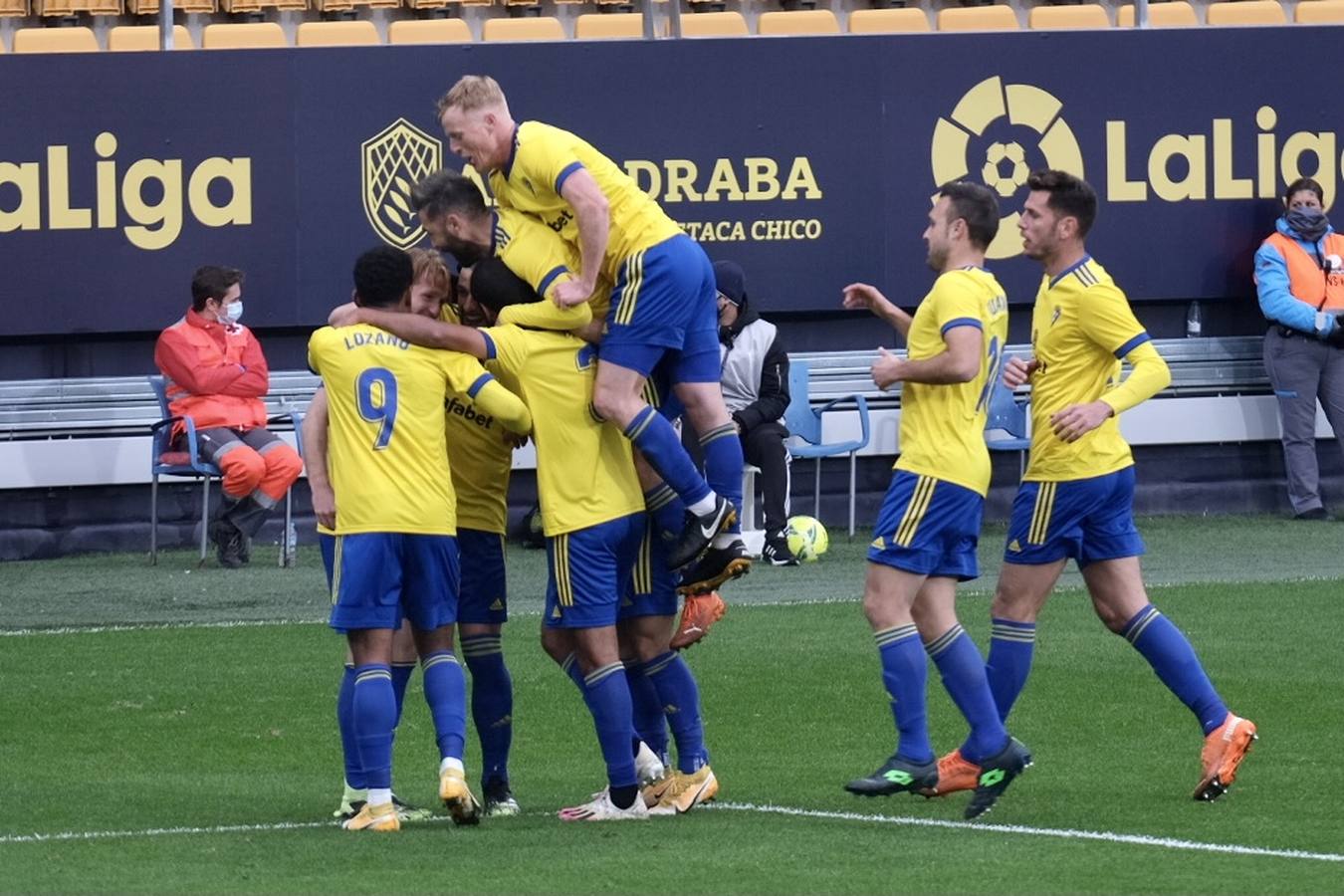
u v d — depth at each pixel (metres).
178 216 29.34
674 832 13.27
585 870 11.92
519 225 14.26
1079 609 23.94
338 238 29.70
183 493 30.08
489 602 14.46
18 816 14.27
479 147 14.20
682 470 13.94
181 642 22.25
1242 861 12.16
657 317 13.99
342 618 13.46
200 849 12.70
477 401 13.55
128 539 29.98
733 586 26.11
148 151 29.22
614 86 30.09
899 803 14.70
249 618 23.94
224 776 16.27
